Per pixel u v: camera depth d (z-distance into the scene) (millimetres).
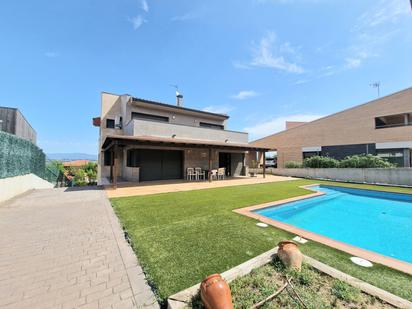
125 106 16875
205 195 8672
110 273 2865
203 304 2123
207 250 3502
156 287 2516
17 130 13906
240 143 19375
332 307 2145
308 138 22344
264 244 3764
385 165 14680
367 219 7422
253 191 9953
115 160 10383
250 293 2367
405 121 17547
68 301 2311
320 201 9305
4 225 4836
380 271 2902
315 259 3207
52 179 19766
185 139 15445
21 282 2652
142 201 7402
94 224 4934
